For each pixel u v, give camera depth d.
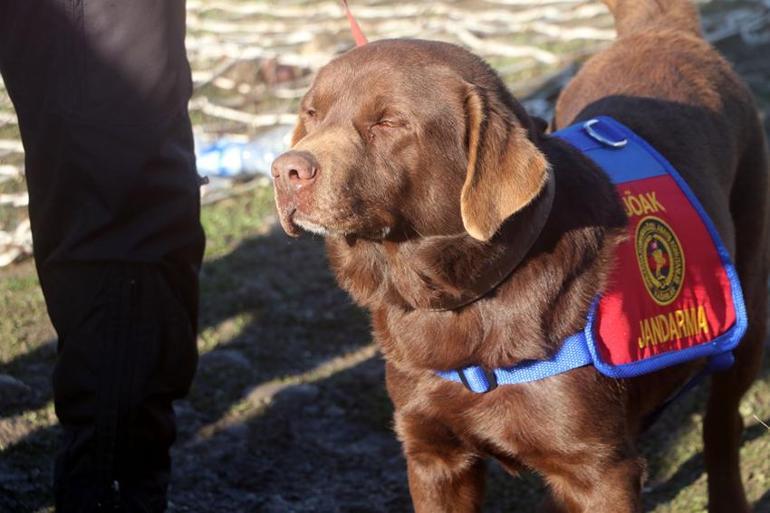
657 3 5.81
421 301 4.07
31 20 4.06
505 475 5.68
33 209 4.30
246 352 6.60
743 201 5.32
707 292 4.42
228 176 8.77
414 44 4.06
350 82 3.95
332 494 5.50
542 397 4.04
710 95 5.21
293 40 11.91
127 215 4.20
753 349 5.24
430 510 4.51
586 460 4.11
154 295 4.28
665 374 4.46
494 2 13.15
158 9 4.09
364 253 4.15
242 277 7.41
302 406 6.14
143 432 4.41
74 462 4.42
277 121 9.38
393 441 5.94
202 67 11.00
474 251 3.96
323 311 7.11
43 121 4.14
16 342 6.47
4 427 5.64
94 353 4.27
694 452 5.80
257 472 5.62
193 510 5.28
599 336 4.05
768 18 12.20
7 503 5.11
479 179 3.84
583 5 12.73
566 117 5.39
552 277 4.00
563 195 4.11
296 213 3.83
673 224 4.40
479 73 4.05
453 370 4.09
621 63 5.41
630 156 4.57
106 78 4.06
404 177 3.90
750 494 5.47
